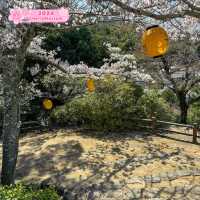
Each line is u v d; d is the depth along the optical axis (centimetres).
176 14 462
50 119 1603
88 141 1366
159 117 1567
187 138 1425
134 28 891
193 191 956
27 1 729
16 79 784
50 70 1362
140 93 1573
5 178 797
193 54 1572
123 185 1005
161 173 1080
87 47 1750
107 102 1497
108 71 1399
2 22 765
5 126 795
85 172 1102
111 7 720
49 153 1256
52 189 823
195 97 1800
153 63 1644
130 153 1252
